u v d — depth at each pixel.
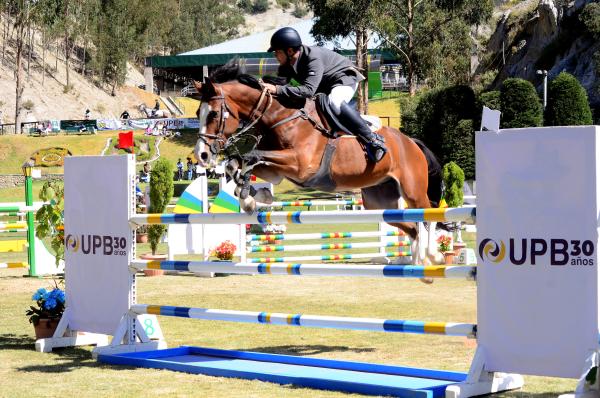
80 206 7.57
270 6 161.88
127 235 7.14
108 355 6.89
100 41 76.62
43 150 46.25
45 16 61.97
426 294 11.10
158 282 13.12
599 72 39.59
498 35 54.16
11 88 67.50
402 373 5.95
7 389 5.71
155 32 88.00
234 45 60.97
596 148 4.76
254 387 5.71
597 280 4.77
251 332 8.37
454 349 7.21
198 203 13.60
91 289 7.47
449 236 14.26
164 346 7.36
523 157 5.04
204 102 6.34
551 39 46.34
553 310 4.93
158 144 53.75
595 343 4.78
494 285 5.20
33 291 12.00
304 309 9.77
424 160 7.50
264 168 6.21
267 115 6.31
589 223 4.79
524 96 32.12
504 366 5.16
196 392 5.55
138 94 79.31
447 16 45.22
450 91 35.56
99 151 51.12
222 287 12.34
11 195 40.03
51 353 7.38
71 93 71.62
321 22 43.28
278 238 14.63
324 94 6.59
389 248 19.36
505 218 5.13
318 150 6.39
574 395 4.71
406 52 45.97
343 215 5.84
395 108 59.22
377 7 42.19
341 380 5.59
